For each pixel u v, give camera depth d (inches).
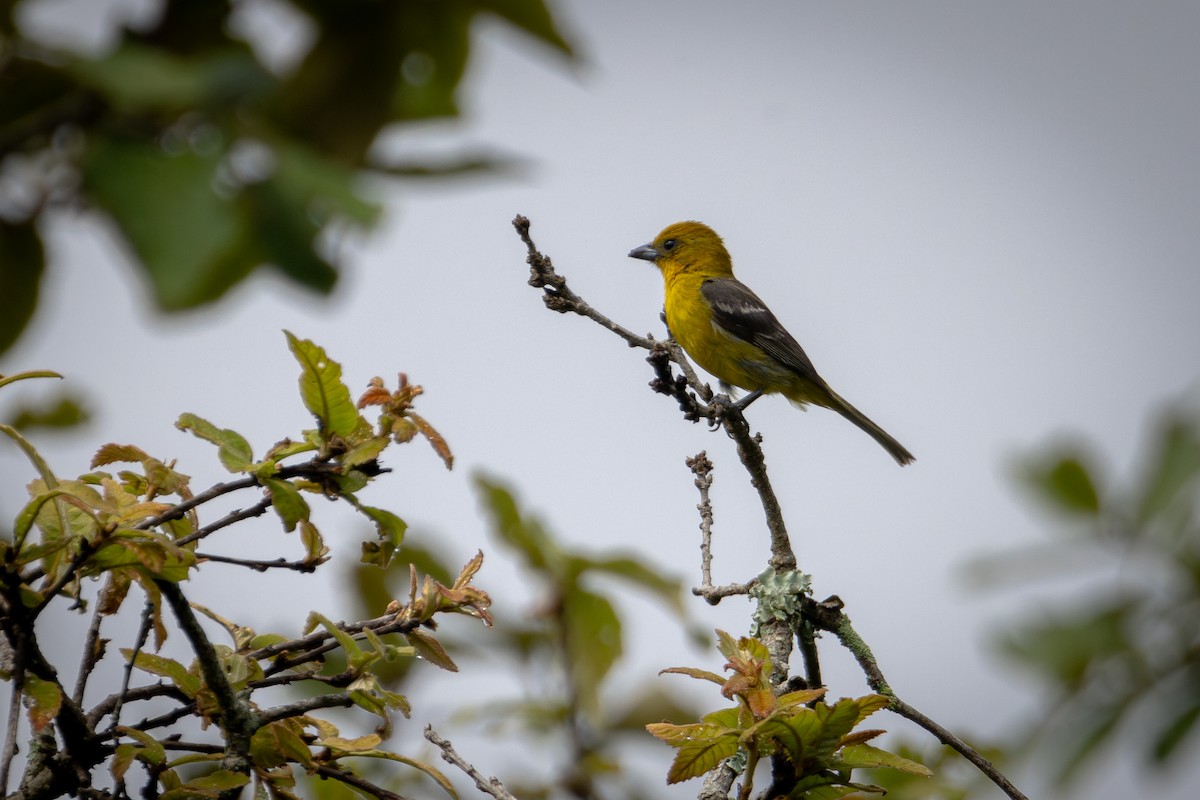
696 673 210.8
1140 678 163.9
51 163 109.6
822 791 211.2
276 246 111.7
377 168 127.3
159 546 190.7
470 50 142.1
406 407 207.2
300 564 218.1
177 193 107.3
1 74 108.3
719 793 233.3
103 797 201.8
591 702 343.6
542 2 134.2
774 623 281.3
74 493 193.8
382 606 335.3
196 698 213.8
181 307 106.3
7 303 116.9
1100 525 173.0
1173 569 169.8
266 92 114.2
